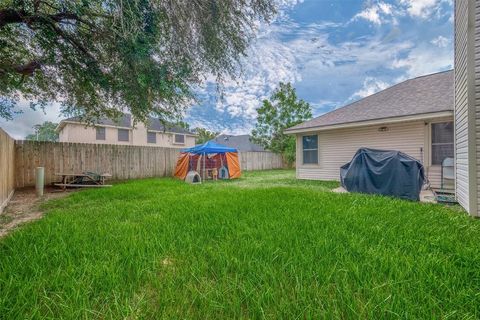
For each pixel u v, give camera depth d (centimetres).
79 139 1831
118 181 1080
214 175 1166
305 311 141
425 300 153
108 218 372
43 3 422
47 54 538
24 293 157
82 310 143
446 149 704
